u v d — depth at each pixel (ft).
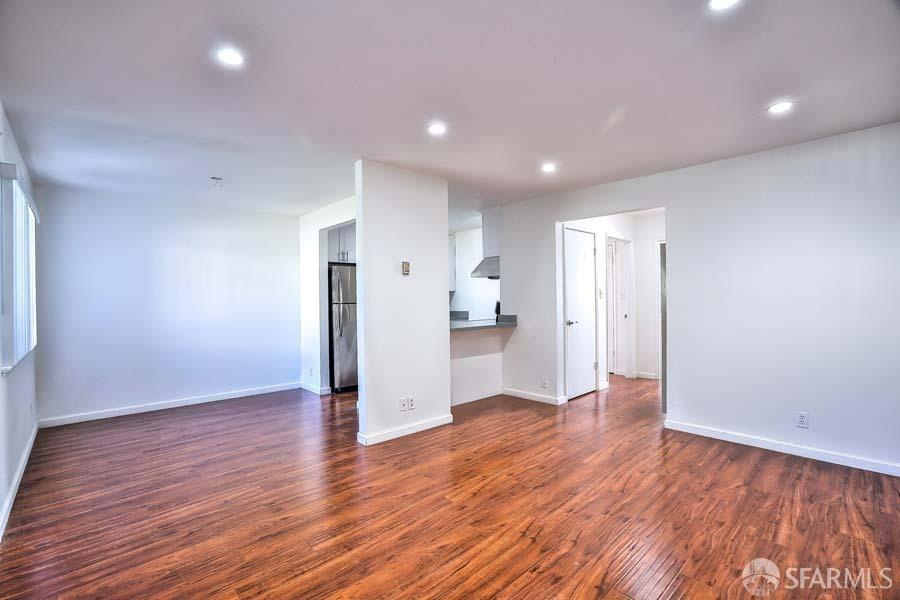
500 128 9.11
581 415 14.14
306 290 18.75
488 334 16.88
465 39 5.88
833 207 9.82
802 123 8.96
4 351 7.75
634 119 8.66
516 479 9.20
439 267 13.12
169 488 8.93
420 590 5.79
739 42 5.97
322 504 8.18
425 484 9.00
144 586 5.90
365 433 11.46
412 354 12.42
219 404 16.22
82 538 7.09
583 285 17.17
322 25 5.54
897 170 9.08
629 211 13.41
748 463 9.87
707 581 5.87
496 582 5.92
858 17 5.40
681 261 12.16
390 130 9.18
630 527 7.25
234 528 7.36
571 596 5.63
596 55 6.31
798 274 10.30
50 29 5.56
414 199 12.40
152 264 15.52
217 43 5.94
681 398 12.26
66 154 10.54
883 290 9.29
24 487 9.01
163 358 15.72
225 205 16.72
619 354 21.57
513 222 16.89
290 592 5.77
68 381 13.89
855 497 8.16
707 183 11.64
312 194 14.92
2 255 7.73
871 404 9.42
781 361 10.56
